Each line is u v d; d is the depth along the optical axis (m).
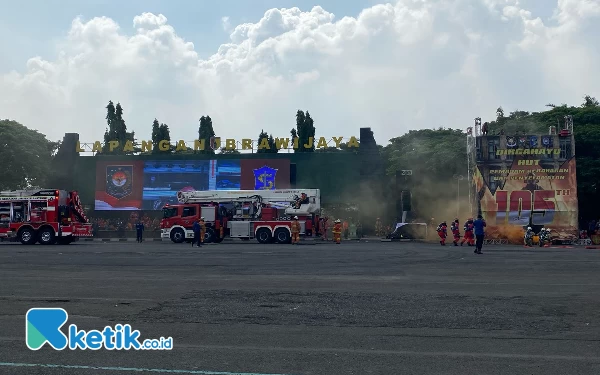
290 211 40.78
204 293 12.95
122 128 66.88
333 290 13.48
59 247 33.44
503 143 38.72
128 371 6.68
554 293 13.02
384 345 8.02
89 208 55.22
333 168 55.19
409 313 10.44
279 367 6.87
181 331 8.89
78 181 55.72
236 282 15.12
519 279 15.87
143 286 14.23
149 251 28.73
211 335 8.62
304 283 14.90
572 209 37.78
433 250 29.77
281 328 9.14
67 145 56.31
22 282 15.04
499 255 25.69
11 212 37.09
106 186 54.00
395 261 22.11
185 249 30.83
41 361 7.16
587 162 42.34
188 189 53.69
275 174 53.50
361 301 11.79
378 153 55.09
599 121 46.19
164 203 53.53
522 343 8.16
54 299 12.01
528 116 51.75
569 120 38.97
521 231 37.94
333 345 8.01
